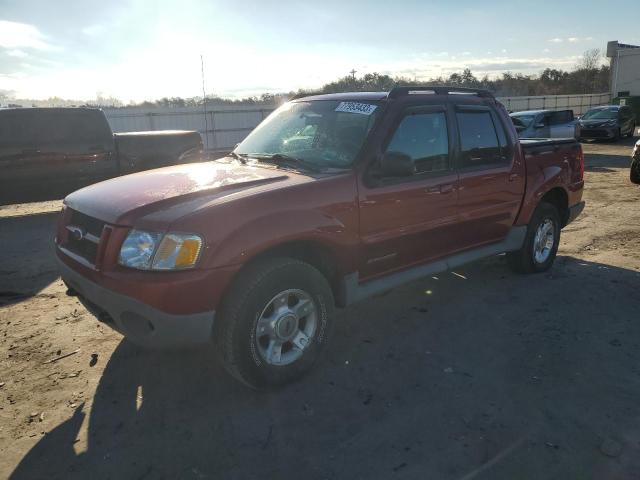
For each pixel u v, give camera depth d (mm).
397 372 3629
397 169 3619
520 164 4988
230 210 3047
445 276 5609
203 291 2926
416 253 4172
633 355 3822
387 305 4844
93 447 2875
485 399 3277
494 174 4668
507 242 5121
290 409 3209
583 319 4461
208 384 3506
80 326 4453
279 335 3320
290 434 2967
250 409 3215
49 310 4824
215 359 3840
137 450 2848
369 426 3027
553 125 17969
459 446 2834
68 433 2998
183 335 2963
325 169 3695
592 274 5625
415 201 3986
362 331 4305
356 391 3398
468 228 4562
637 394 3311
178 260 2881
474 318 4520
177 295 2875
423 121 4117
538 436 2904
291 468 2691
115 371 3688
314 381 3521
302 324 3508
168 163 10578
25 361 3842
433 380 3514
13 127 8906
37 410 3225
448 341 4094
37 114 9125
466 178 4395
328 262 3629
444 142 4270
